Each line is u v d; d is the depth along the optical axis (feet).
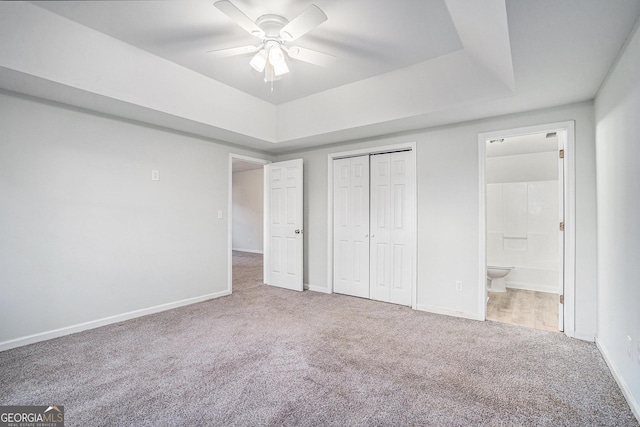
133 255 10.43
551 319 10.44
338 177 13.88
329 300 12.74
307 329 9.48
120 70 8.17
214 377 6.69
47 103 8.53
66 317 8.94
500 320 10.34
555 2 4.40
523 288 14.99
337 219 13.92
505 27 5.20
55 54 7.07
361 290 13.19
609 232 7.07
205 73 9.63
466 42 7.52
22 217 8.17
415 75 9.22
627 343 5.88
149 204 10.85
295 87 10.75
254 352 7.89
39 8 6.42
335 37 7.63
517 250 15.53
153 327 9.60
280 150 15.37
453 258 10.75
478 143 10.27
